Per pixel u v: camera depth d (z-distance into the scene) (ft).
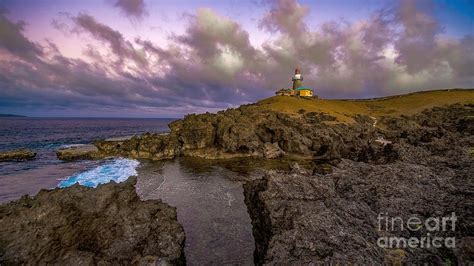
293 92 442.91
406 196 61.21
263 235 61.98
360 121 296.30
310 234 47.09
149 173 140.56
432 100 387.75
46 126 580.30
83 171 144.56
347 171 84.02
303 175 80.33
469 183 64.75
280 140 207.92
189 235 69.82
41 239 43.62
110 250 47.67
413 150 105.29
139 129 556.51
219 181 123.85
